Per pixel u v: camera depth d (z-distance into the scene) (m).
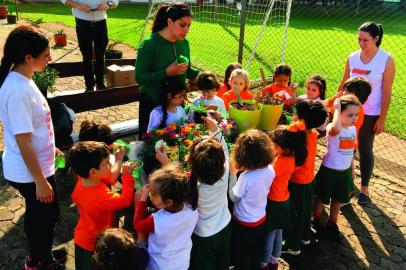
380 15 18.55
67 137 4.00
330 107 3.86
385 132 5.84
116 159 2.71
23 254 3.03
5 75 2.22
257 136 2.54
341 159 3.20
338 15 18.59
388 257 3.26
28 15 14.15
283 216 2.81
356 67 3.91
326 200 3.32
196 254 2.44
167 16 3.17
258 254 2.81
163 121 3.12
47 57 2.27
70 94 4.24
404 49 12.13
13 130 2.19
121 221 3.44
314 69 9.09
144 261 2.15
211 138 2.37
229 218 2.50
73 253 3.09
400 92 7.84
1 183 3.89
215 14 13.73
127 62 5.95
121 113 5.93
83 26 5.03
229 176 2.64
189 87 3.99
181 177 2.14
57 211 2.73
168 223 2.12
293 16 17.81
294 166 2.81
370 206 3.96
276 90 4.18
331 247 3.36
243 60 9.48
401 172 4.66
